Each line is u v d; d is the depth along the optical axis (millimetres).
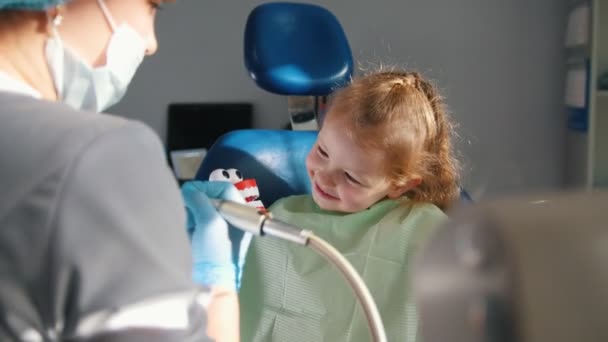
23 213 459
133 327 466
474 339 254
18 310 462
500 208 261
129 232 474
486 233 255
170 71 2527
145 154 515
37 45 610
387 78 1218
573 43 2215
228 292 757
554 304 240
